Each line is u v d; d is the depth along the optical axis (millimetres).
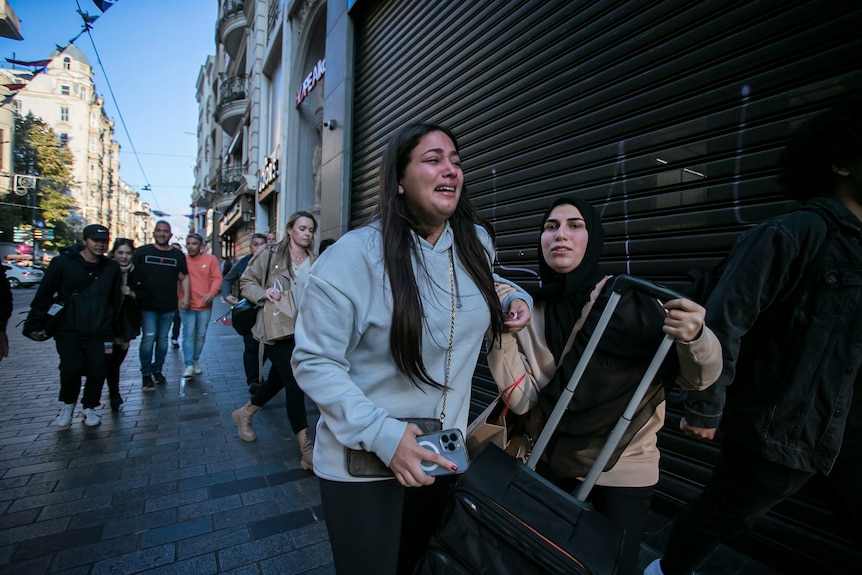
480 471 1044
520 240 3639
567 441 1308
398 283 1014
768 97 2086
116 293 3809
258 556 2098
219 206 24062
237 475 2902
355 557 1033
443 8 4754
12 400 4355
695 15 2391
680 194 2463
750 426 1294
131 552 2107
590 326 1343
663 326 1132
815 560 1890
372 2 6535
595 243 1449
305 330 1032
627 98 2768
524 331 1488
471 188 4223
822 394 1195
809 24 1948
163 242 5020
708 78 2324
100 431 3623
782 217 1271
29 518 2361
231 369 5973
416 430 968
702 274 1579
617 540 956
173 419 3955
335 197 7309
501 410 1466
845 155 1234
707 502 1470
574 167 3141
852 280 1170
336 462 1058
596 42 2977
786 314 1257
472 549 947
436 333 1066
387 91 5965
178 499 2592
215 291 5625
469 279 1168
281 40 14398
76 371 3559
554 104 3307
